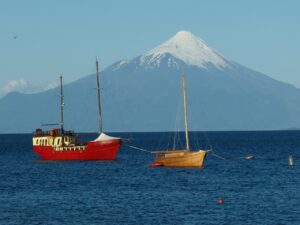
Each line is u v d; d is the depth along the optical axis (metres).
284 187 113.44
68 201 97.81
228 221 82.00
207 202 95.81
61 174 139.50
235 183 120.00
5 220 83.19
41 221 82.56
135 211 88.75
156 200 98.06
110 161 171.25
